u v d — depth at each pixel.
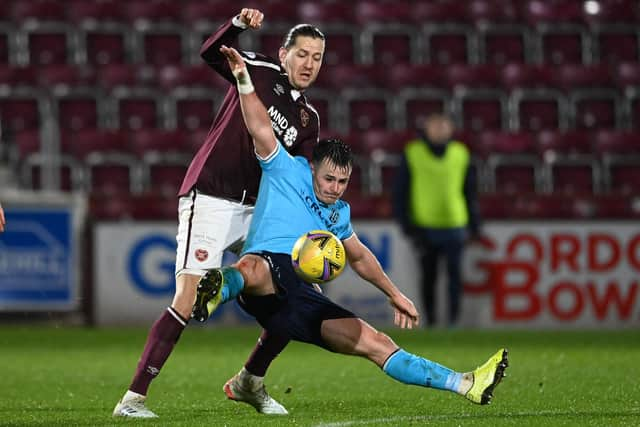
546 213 59.44
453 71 71.19
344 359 36.19
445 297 55.44
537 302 54.41
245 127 20.95
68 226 52.03
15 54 70.12
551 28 75.81
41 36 70.38
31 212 51.72
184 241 20.95
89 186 63.19
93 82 67.75
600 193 65.31
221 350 40.19
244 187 21.11
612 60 76.25
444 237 51.03
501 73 71.56
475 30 74.81
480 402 19.05
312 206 19.39
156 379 29.25
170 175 64.12
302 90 21.72
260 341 20.55
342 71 70.25
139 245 53.09
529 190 66.69
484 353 38.69
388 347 19.16
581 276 54.69
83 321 52.66
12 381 29.05
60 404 23.28
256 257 18.94
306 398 24.17
